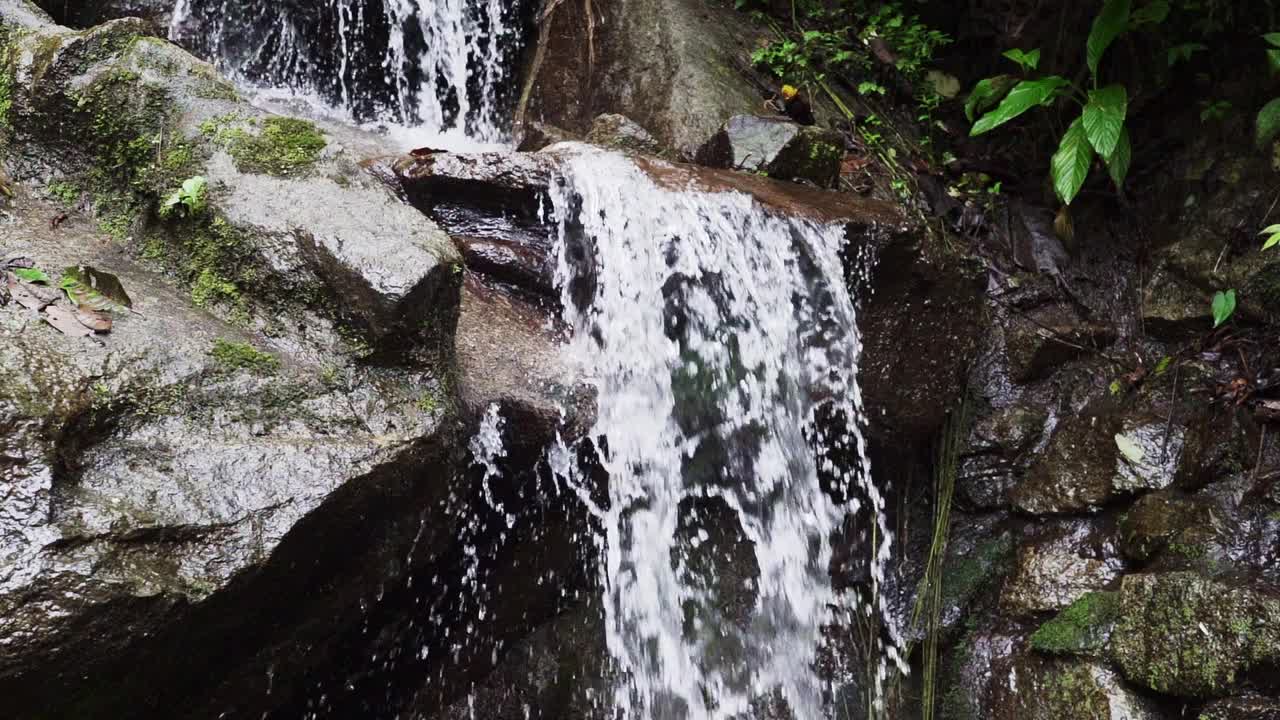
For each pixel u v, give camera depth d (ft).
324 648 8.66
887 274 13.09
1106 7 14.98
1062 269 16.63
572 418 10.51
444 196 11.90
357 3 17.06
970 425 15.05
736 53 17.63
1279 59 13.89
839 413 13.21
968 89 18.95
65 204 9.67
